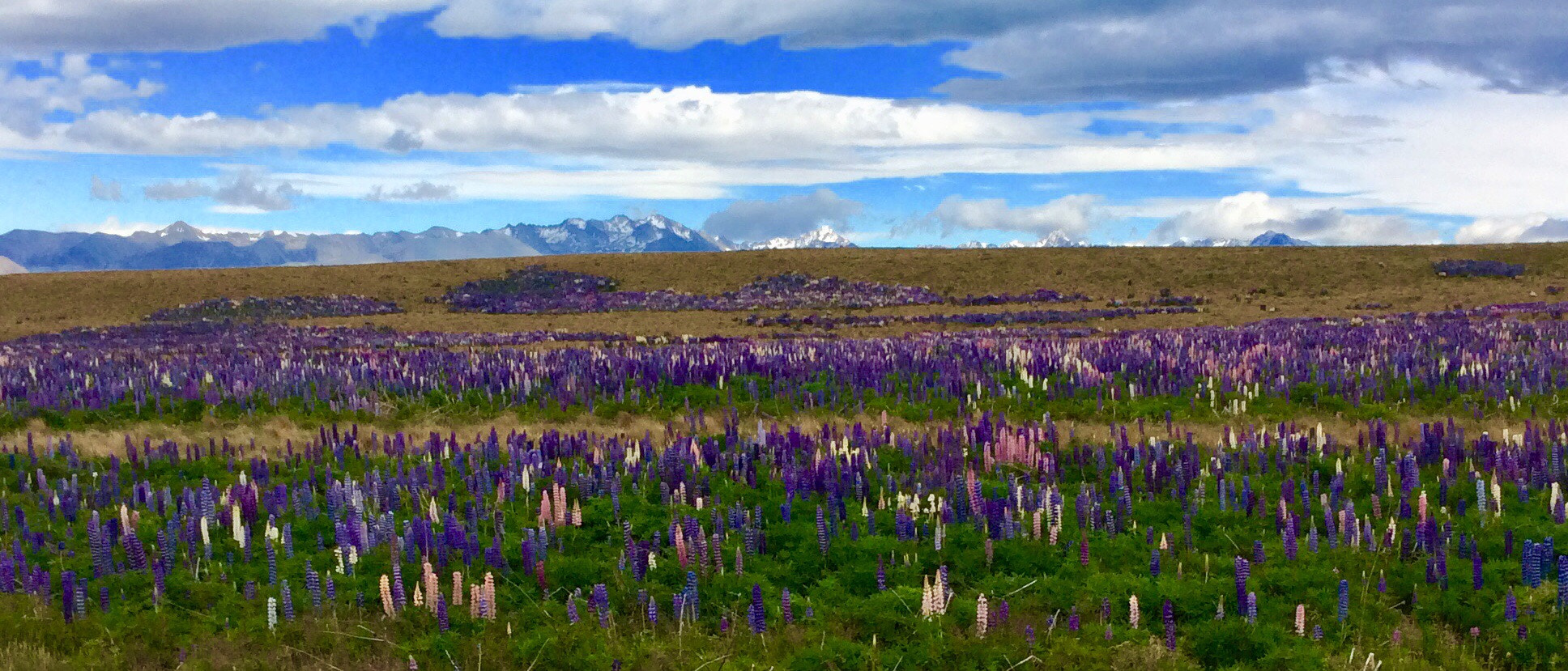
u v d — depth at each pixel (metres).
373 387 27.78
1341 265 83.81
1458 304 63.81
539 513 14.02
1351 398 23.02
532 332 63.00
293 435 22.80
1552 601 10.53
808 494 14.72
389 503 14.64
